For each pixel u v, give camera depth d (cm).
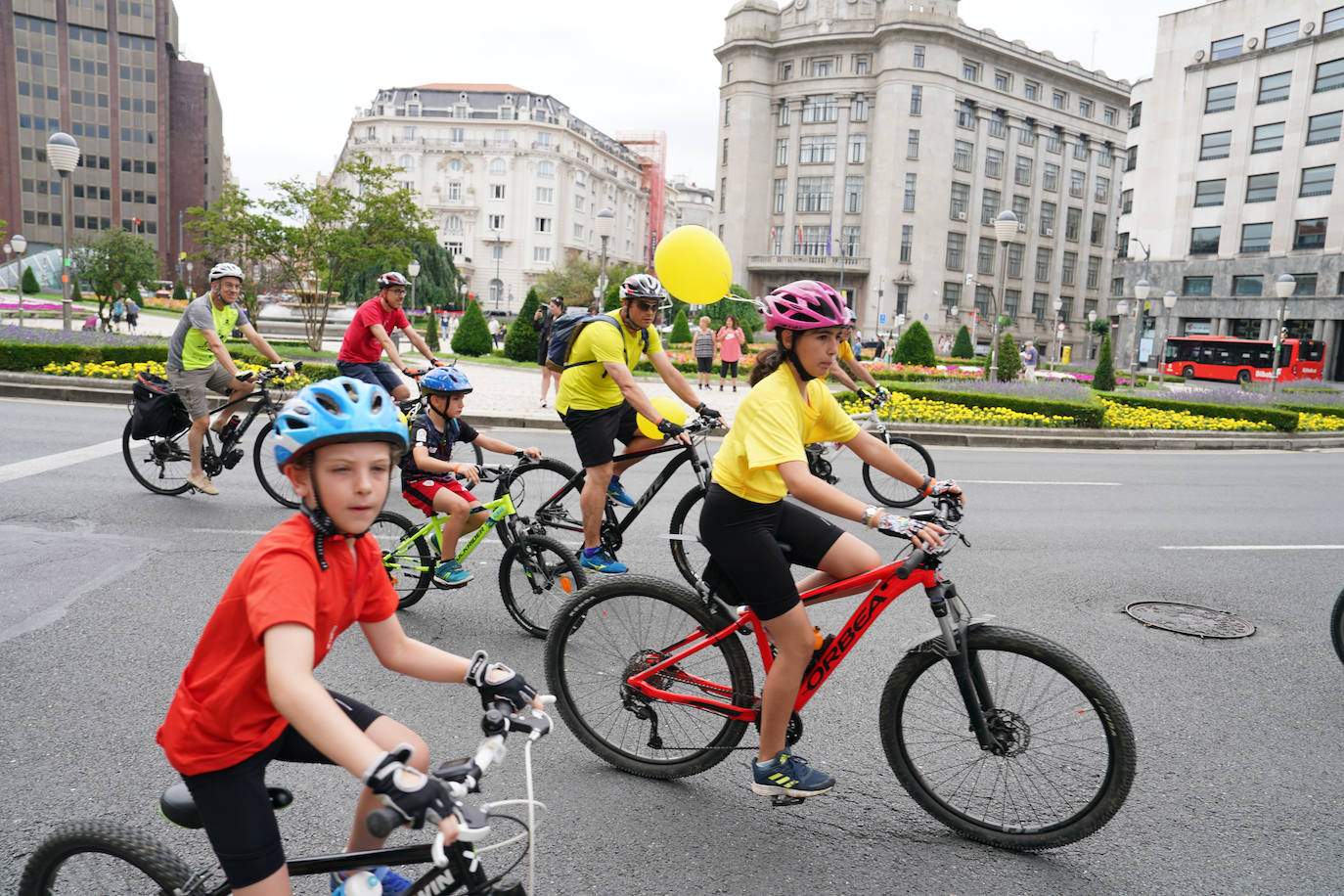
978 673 304
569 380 545
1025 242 7988
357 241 2480
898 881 283
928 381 2452
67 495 753
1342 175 4675
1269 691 445
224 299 743
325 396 185
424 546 523
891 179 7250
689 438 544
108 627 471
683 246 637
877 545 768
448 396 504
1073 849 305
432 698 404
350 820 306
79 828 204
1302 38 4809
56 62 9244
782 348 305
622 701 350
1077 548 737
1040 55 7731
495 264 10219
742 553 306
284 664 172
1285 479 1209
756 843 303
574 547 646
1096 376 2880
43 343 1471
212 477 823
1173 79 5500
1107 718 289
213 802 189
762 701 314
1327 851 305
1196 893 281
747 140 7775
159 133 9700
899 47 7150
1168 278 5434
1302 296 4819
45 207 9369
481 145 10119
